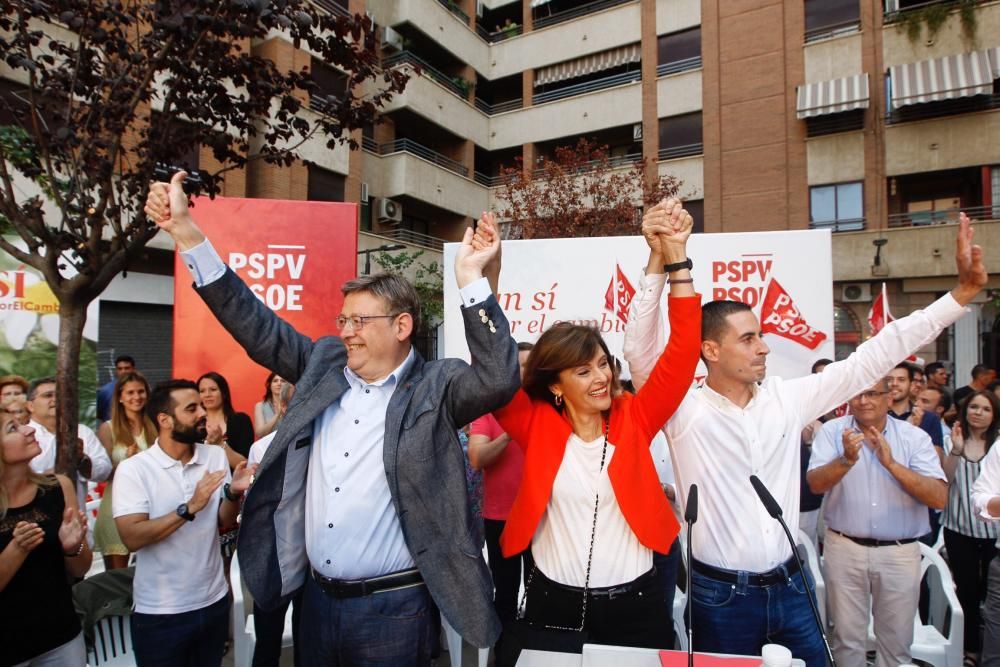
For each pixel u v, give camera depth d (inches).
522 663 70.9
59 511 97.7
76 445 136.6
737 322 91.3
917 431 129.4
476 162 852.0
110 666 118.3
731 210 643.5
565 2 805.9
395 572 77.0
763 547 88.4
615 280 208.5
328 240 200.8
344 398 81.6
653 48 707.4
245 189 503.5
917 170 558.9
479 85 856.9
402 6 697.6
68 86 142.8
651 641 84.1
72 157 139.9
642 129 711.1
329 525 77.1
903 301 558.6
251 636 132.0
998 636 114.4
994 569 115.8
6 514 92.4
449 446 76.5
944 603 135.3
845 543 126.6
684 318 85.7
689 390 98.7
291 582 81.9
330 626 77.1
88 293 141.0
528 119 794.2
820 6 610.2
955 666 123.9
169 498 105.8
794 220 610.2
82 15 136.9
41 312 273.9
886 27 576.4
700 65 678.5
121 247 145.5
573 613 84.7
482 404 75.1
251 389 196.4
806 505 184.1
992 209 531.8
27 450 93.3
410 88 681.6
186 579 104.3
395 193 676.7
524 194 623.8
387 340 79.7
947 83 520.7
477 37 812.0
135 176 148.9
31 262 136.7
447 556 73.4
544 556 89.0
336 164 599.5
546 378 89.3
